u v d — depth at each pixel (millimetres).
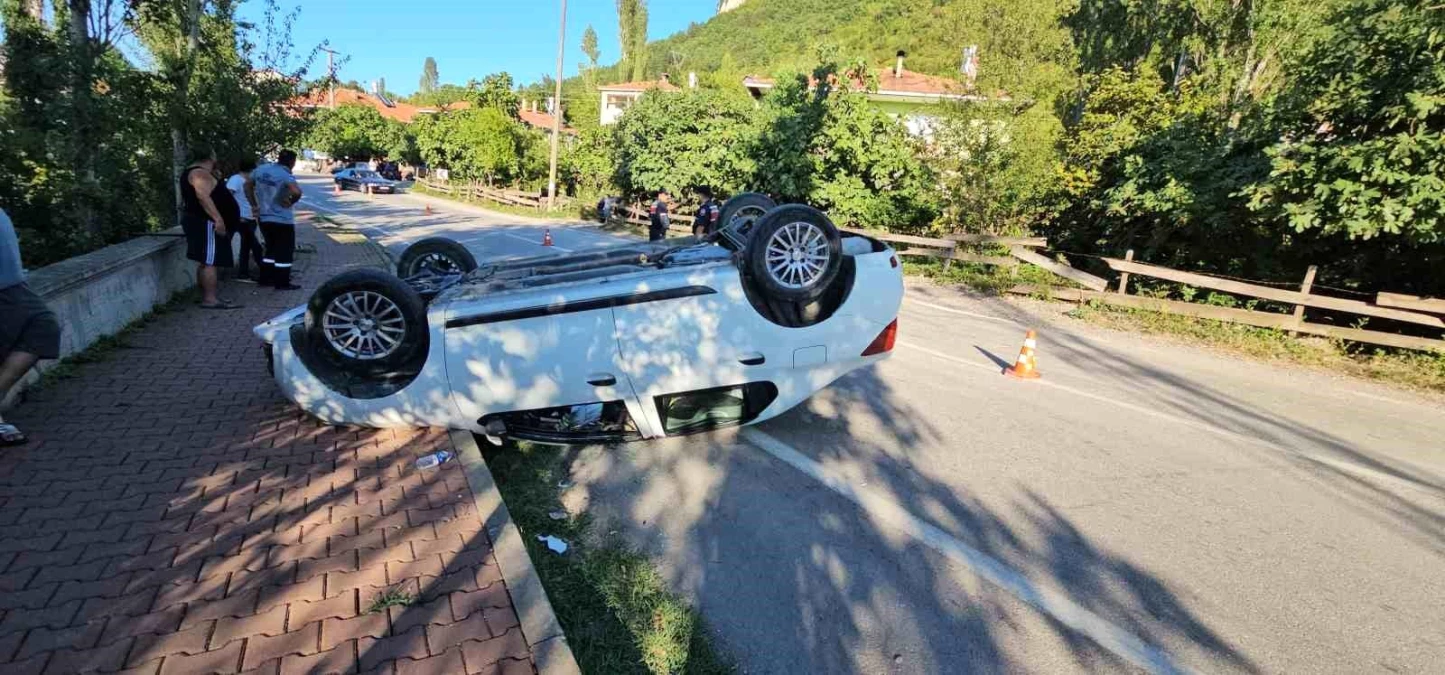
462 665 2455
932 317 9961
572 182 34312
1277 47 14086
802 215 4215
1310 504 4391
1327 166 8117
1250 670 2854
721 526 3828
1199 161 10930
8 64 7082
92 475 3564
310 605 2707
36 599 2619
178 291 7859
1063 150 14281
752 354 4418
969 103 14109
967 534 3826
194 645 2459
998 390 6488
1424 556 3805
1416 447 5586
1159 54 18828
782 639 2949
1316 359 8469
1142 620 3146
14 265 3713
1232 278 11258
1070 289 11500
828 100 16734
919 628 3043
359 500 3514
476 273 5043
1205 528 4008
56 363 4977
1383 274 9844
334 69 12805
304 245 13484
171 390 4812
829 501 4145
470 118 34750
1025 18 15094
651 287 4215
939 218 15773
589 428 4445
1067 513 4109
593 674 2666
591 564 3363
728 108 22250
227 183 8852
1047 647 2949
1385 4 8281
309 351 4207
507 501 3916
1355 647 3023
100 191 7352
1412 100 7480
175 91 9578
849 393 6160
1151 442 5344
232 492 3506
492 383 4164
